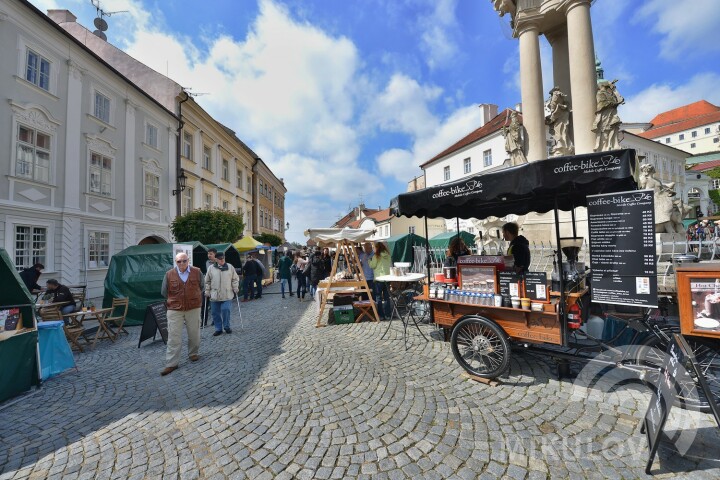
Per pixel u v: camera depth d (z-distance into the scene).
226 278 6.65
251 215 29.36
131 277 8.32
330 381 3.89
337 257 7.21
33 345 4.16
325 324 7.05
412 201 4.38
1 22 9.70
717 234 14.34
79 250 11.94
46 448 2.81
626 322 3.22
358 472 2.31
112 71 13.33
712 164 49.97
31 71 10.58
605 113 8.36
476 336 3.74
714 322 2.31
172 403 3.57
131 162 14.52
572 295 3.24
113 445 2.82
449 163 30.36
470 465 2.33
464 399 3.28
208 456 2.60
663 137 62.03
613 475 2.17
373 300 7.39
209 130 21.30
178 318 4.70
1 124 9.66
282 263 12.22
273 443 2.71
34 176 10.59
